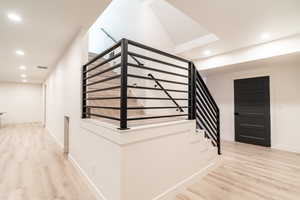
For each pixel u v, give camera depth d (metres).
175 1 2.06
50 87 6.08
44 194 2.09
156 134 1.81
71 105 3.17
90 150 2.24
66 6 2.07
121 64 1.60
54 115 5.19
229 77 5.14
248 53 3.68
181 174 2.18
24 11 2.16
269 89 4.30
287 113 4.02
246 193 2.11
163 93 4.00
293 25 2.65
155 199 1.81
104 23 5.18
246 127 4.76
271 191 2.16
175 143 2.09
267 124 4.34
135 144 1.62
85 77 2.62
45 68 5.38
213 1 2.05
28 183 2.36
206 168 2.66
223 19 2.47
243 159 3.37
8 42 3.18
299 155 3.65
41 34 2.85
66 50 3.61
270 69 4.29
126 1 4.22
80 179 2.47
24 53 3.84
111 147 1.68
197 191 2.16
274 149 4.13
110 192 1.69
